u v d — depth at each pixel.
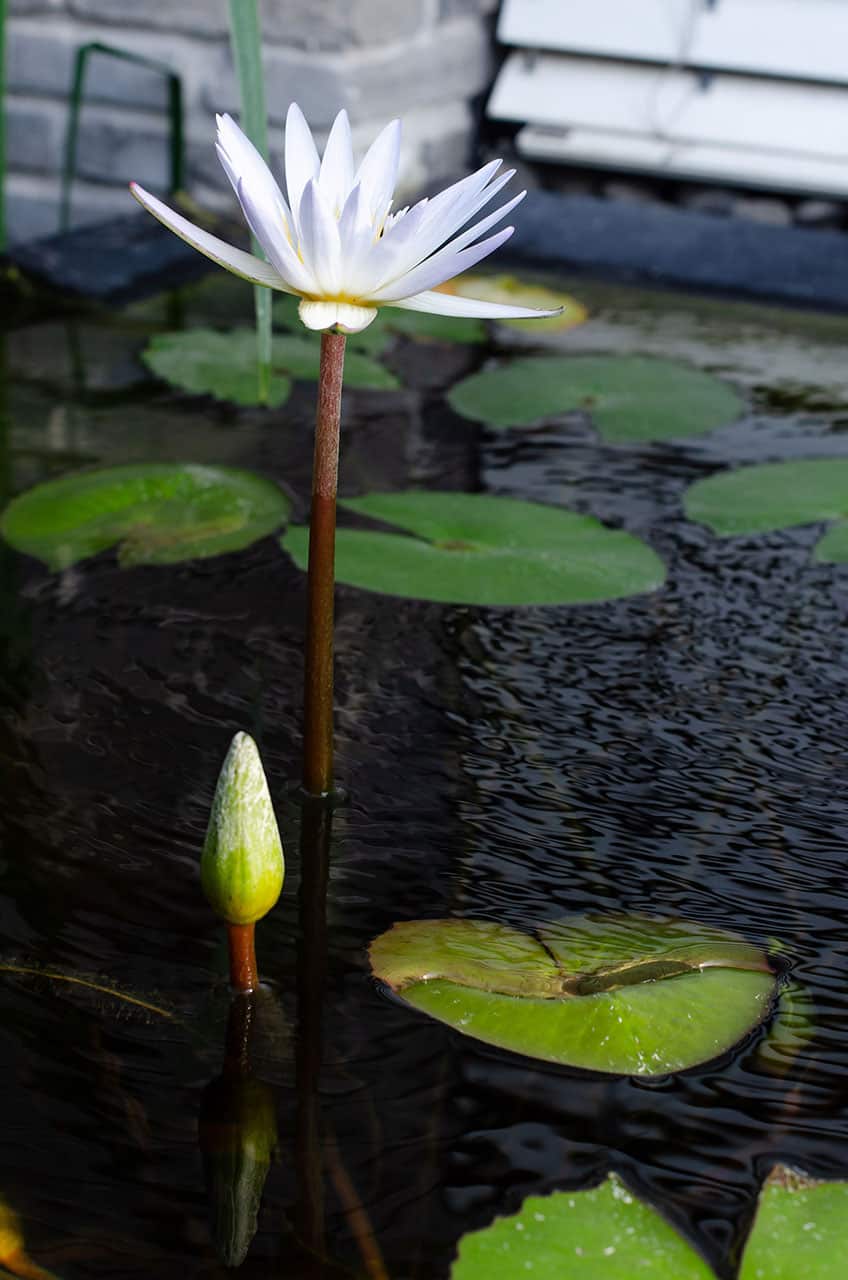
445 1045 0.97
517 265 1.86
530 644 1.16
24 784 1.06
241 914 0.97
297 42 1.72
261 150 1.20
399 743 1.09
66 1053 0.96
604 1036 0.97
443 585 1.17
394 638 1.16
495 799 1.07
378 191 1.03
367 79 1.75
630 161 1.98
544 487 1.30
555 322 1.65
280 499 1.26
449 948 1.00
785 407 1.41
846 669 1.15
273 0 1.71
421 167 1.95
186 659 1.14
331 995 0.98
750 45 1.93
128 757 1.08
